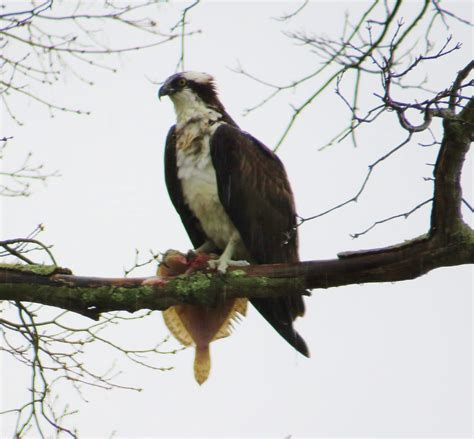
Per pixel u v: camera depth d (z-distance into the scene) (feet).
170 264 37.37
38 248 36.45
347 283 34.99
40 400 35.53
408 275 34.22
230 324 39.04
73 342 35.68
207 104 43.86
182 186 43.32
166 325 38.88
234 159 42.09
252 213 42.06
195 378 38.47
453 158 31.60
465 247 33.19
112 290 34.96
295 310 39.45
